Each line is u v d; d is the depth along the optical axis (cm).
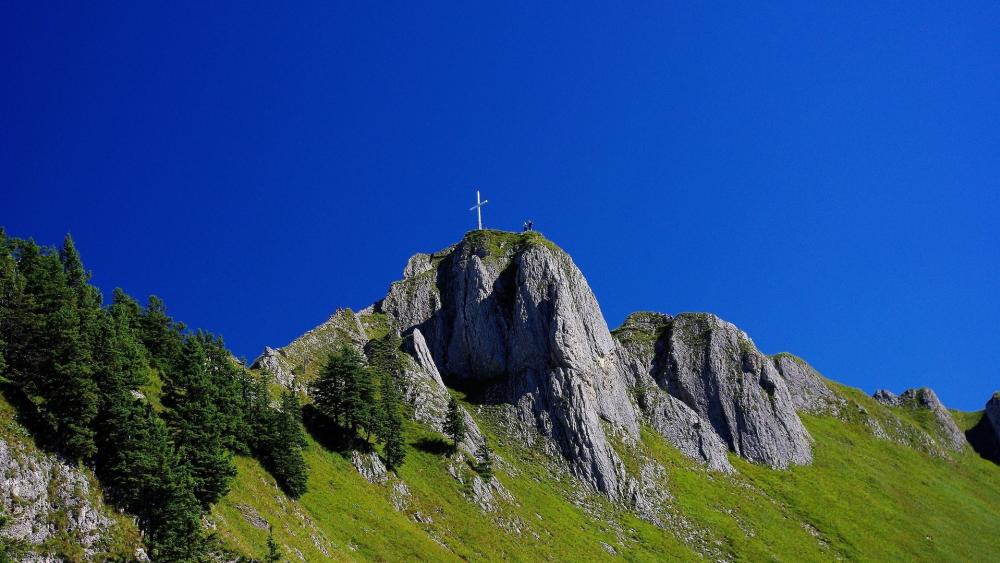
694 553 13712
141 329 10306
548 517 12812
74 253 10119
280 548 8194
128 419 7525
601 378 16662
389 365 14588
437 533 10838
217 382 9850
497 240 19050
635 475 15050
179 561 6838
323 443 11319
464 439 13388
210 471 7938
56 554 6250
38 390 7125
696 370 19912
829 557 15338
